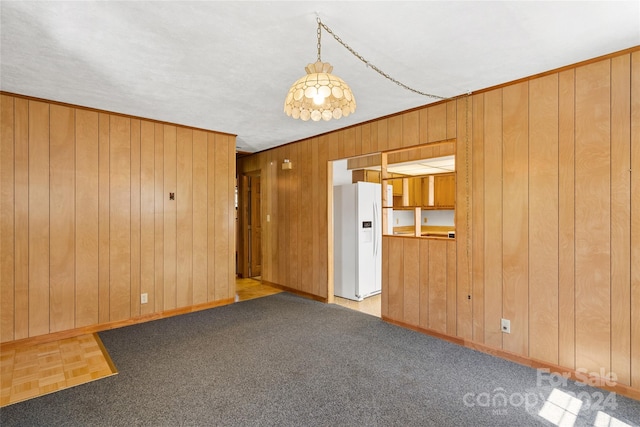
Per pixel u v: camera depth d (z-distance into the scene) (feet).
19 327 10.78
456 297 10.83
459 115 10.68
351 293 16.65
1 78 9.37
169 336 11.62
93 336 11.69
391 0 5.87
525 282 9.32
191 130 14.56
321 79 5.80
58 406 7.50
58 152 11.46
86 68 8.66
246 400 7.70
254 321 13.15
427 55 7.95
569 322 8.56
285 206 18.13
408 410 7.29
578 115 8.38
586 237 8.29
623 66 7.72
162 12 6.21
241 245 21.84
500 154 9.78
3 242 10.56
